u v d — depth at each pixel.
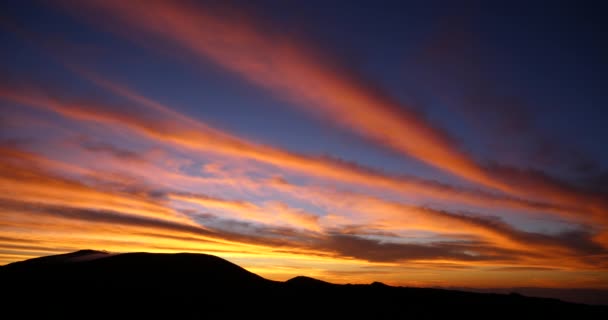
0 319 30.00
